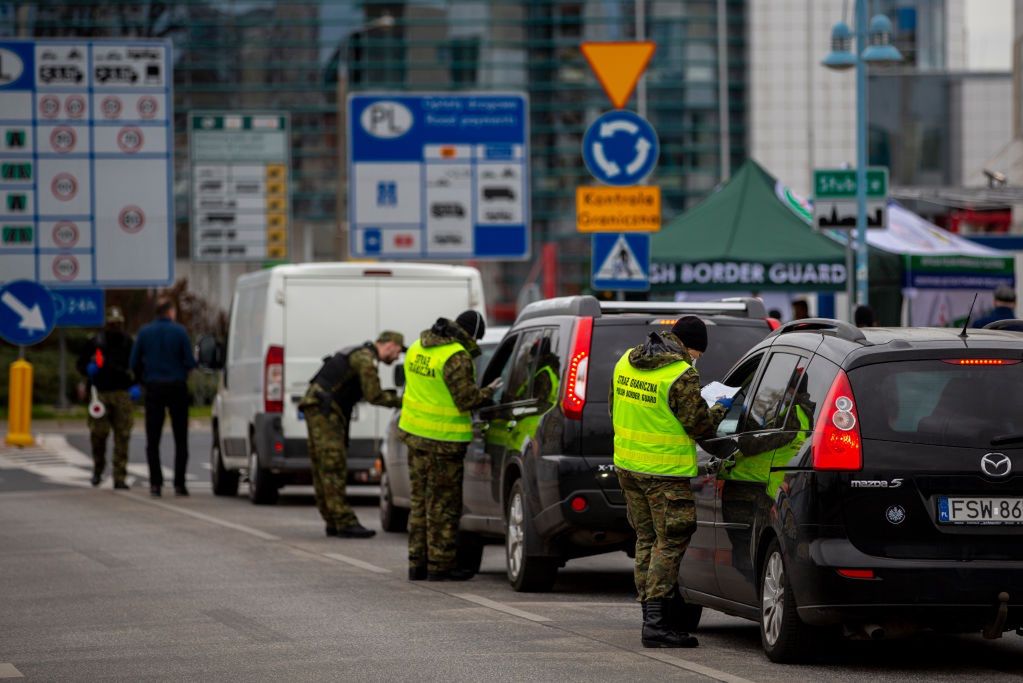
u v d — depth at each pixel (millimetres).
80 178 87250
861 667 22938
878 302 62531
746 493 23984
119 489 60344
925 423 22031
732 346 32156
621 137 52812
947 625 21859
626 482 25562
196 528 45188
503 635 26219
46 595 31453
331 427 43531
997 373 22281
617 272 52719
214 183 105250
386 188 92875
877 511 21844
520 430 32594
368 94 92875
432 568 34406
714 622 29391
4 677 22531
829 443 22047
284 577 34406
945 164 179375
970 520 21844
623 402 25469
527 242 93062
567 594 32312
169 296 57688
